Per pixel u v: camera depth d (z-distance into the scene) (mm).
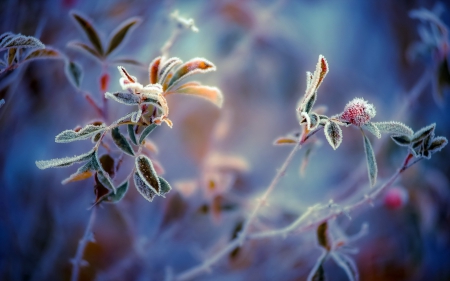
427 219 513
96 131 302
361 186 518
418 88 494
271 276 461
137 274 454
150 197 305
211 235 513
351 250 364
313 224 352
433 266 537
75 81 362
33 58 346
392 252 524
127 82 289
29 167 482
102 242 456
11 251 439
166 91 310
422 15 446
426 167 536
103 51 369
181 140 568
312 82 295
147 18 513
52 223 451
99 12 495
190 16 590
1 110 402
